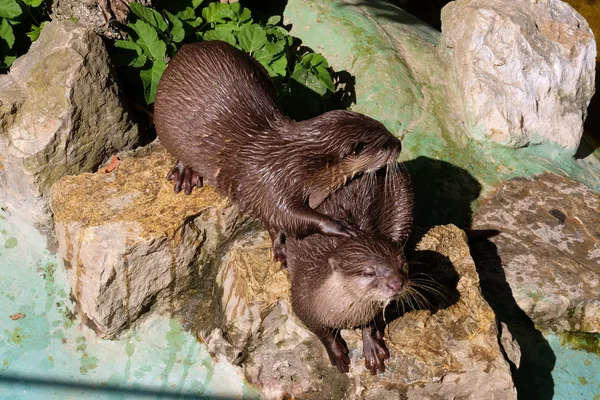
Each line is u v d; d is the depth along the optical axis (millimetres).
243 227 2039
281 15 2453
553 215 2193
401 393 1866
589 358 2082
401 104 2277
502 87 2260
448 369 1854
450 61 2352
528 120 2262
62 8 2201
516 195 2217
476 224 2172
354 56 2352
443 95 2312
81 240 1938
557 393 2033
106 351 2002
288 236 1922
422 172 2213
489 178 2236
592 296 2074
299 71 2260
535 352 2070
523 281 2082
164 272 1984
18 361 1979
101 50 2090
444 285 1939
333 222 1876
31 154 2033
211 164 1959
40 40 2121
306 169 1893
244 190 1929
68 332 2014
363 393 1862
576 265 2115
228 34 2260
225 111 1943
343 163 1889
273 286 1921
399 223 1951
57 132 2043
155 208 1979
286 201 1897
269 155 1912
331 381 1896
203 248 2012
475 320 1901
